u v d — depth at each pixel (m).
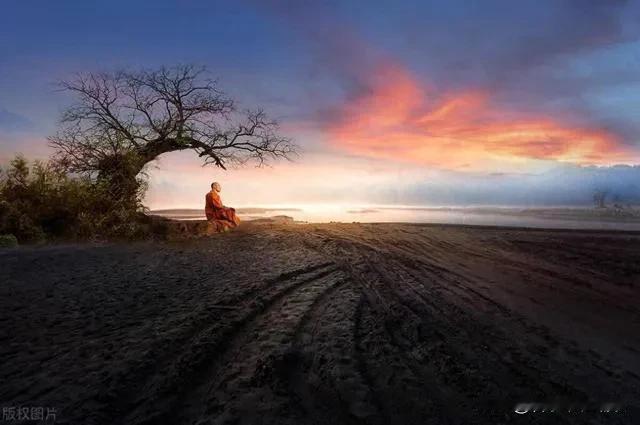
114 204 14.43
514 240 12.54
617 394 3.13
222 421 2.59
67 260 8.98
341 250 10.52
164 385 3.00
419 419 2.72
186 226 14.82
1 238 11.26
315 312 5.11
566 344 4.16
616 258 9.34
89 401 2.71
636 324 4.82
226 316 4.76
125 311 4.93
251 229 16.47
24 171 13.27
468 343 4.15
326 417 2.69
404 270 7.94
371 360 3.65
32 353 3.57
